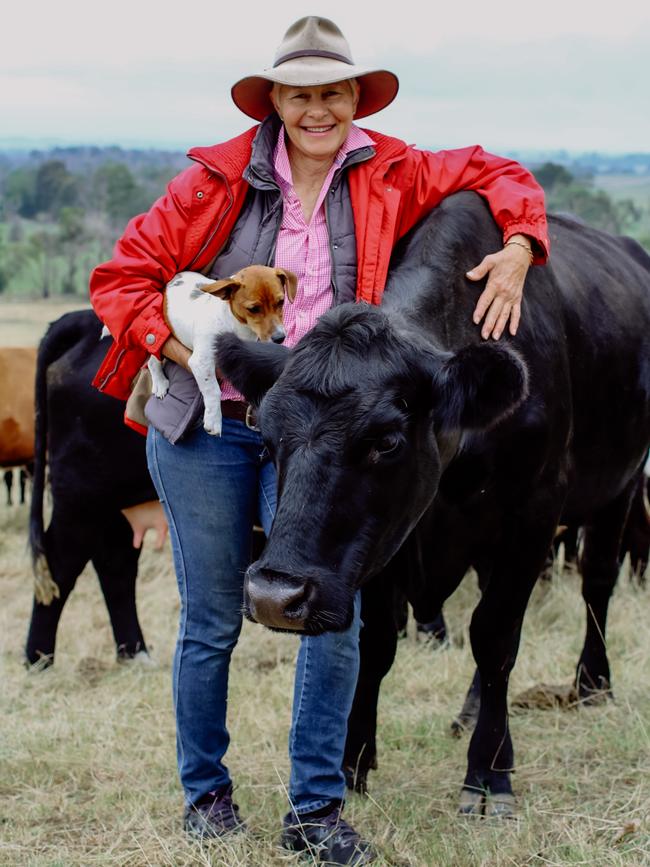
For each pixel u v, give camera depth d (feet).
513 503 12.05
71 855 11.66
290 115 11.00
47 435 19.17
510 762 12.73
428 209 12.27
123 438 18.25
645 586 22.40
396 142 11.53
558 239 15.43
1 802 13.20
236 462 11.12
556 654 18.03
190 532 11.20
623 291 15.38
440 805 12.64
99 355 18.42
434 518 11.82
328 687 10.90
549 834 11.71
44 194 297.74
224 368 10.05
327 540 9.14
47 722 15.70
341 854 10.93
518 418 11.60
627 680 16.60
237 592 11.34
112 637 20.63
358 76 11.13
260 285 10.62
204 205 11.10
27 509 31.42
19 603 23.04
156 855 11.38
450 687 16.66
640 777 12.87
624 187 418.31
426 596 12.46
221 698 11.48
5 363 25.95
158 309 11.05
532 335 12.11
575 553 23.43
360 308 9.91
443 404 9.55
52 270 201.67
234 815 11.69
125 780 13.65
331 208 11.25
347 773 12.76
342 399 9.29
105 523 18.94
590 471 14.47
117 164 260.62
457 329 11.37
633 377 14.85
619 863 10.66
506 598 12.42
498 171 12.68
